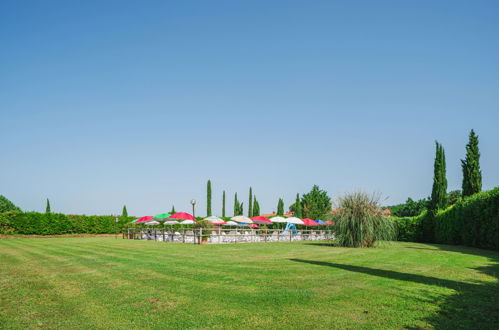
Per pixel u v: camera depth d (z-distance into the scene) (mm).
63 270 9672
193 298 6070
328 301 5773
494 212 18422
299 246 19688
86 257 13109
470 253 15328
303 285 7102
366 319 4797
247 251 15852
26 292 6809
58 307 5645
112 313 5242
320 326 4512
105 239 29250
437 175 28750
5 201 56812
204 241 23203
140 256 13383
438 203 28328
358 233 18891
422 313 5062
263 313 5117
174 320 4832
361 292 6410
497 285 7121
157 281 7730
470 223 21016
